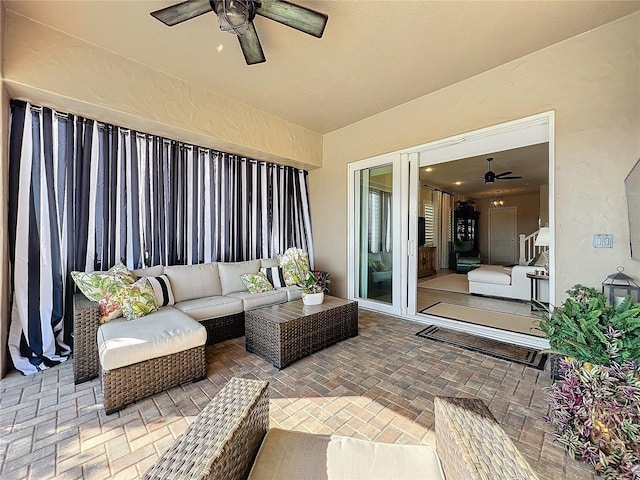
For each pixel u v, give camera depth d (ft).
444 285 20.86
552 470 4.52
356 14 7.21
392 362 8.27
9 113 7.86
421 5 6.97
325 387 6.95
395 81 10.50
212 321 9.66
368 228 14.32
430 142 11.50
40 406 6.11
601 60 7.88
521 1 6.89
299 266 13.33
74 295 8.36
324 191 16.01
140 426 5.52
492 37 8.17
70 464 4.60
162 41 8.18
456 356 8.66
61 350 8.56
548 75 8.71
